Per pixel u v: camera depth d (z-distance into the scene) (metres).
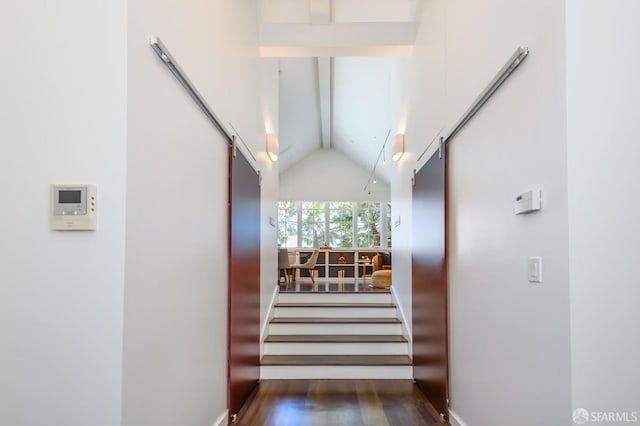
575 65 1.57
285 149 11.55
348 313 5.46
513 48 2.01
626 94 1.57
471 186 2.67
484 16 2.39
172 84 2.03
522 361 1.93
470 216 2.69
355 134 11.17
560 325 1.60
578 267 1.54
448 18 3.13
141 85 1.71
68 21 1.62
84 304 1.57
